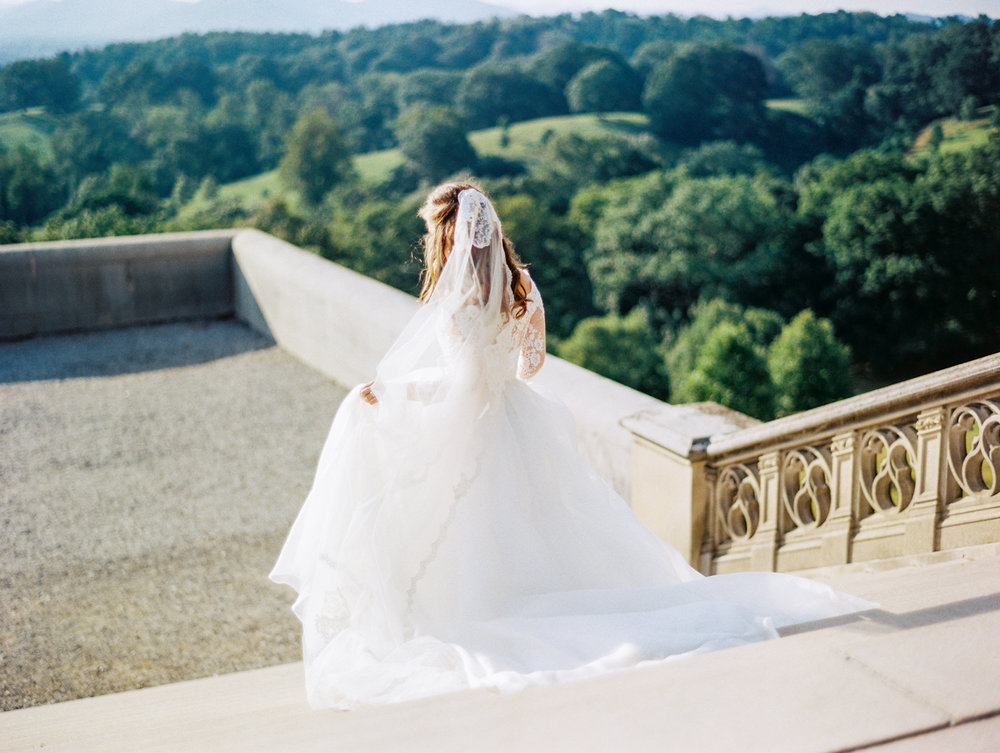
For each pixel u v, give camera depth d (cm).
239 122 10319
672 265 4959
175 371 797
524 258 6219
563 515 272
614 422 453
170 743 191
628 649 221
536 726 164
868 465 341
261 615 439
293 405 726
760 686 173
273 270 851
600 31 12988
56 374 780
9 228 2297
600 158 7675
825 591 247
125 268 897
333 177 8981
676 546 419
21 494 564
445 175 8944
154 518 537
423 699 181
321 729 172
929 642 186
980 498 297
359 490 264
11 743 251
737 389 3491
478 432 258
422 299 268
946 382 296
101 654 402
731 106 7344
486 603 253
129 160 9344
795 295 4662
